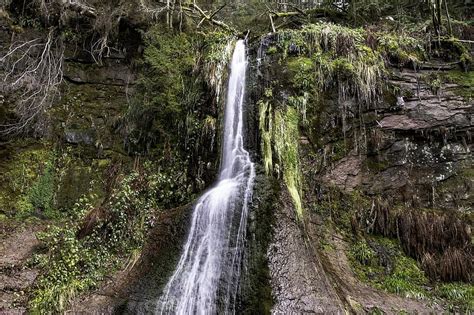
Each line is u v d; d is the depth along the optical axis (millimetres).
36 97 9539
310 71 8164
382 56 8398
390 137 8062
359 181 7902
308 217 7223
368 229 7375
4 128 9156
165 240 7477
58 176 9188
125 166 9594
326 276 6129
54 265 7180
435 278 6652
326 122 8039
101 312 6430
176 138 9555
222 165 8422
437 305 6141
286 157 7414
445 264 6684
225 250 6434
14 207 8578
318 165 7801
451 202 7695
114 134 9992
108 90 10391
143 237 7836
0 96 9289
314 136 7957
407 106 8109
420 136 8102
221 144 8633
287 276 5816
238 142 8344
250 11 14641
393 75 8289
